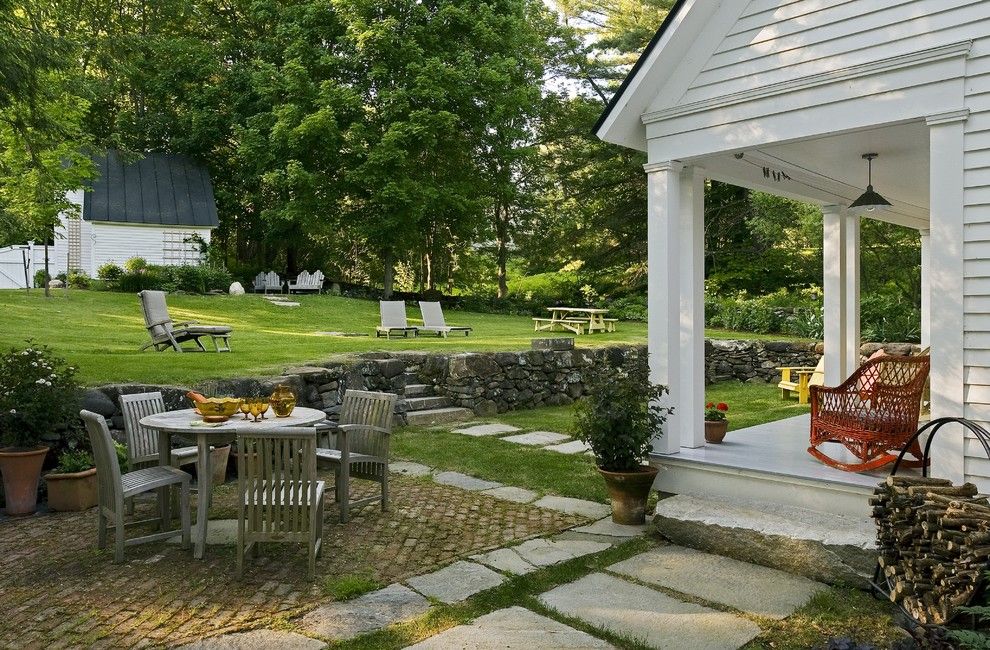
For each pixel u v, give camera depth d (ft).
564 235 92.02
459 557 15.24
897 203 30.94
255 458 13.83
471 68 74.64
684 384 19.97
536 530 17.30
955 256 14.33
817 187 26.20
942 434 14.47
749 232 84.84
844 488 15.75
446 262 98.27
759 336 58.13
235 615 12.18
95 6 35.14
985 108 13.99
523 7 83.41
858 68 15.55
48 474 18.58
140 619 12.00
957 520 11.07
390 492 20.90
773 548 14.75
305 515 13.74
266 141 77.46
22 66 22.38
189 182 84.12
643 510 17.98
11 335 38.17
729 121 17.80
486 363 35.65
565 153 91.97
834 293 28.27
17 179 37.35
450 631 11.66
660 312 19.08
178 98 88.33
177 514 18.24
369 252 95.45
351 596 13.03
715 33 18.03
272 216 80.48
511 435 29.60
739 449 19.83
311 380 27.81
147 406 18.70
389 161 72.02
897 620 12.08
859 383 17.03
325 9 74.84
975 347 14.12
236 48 88.07
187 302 61.77
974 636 9.24
